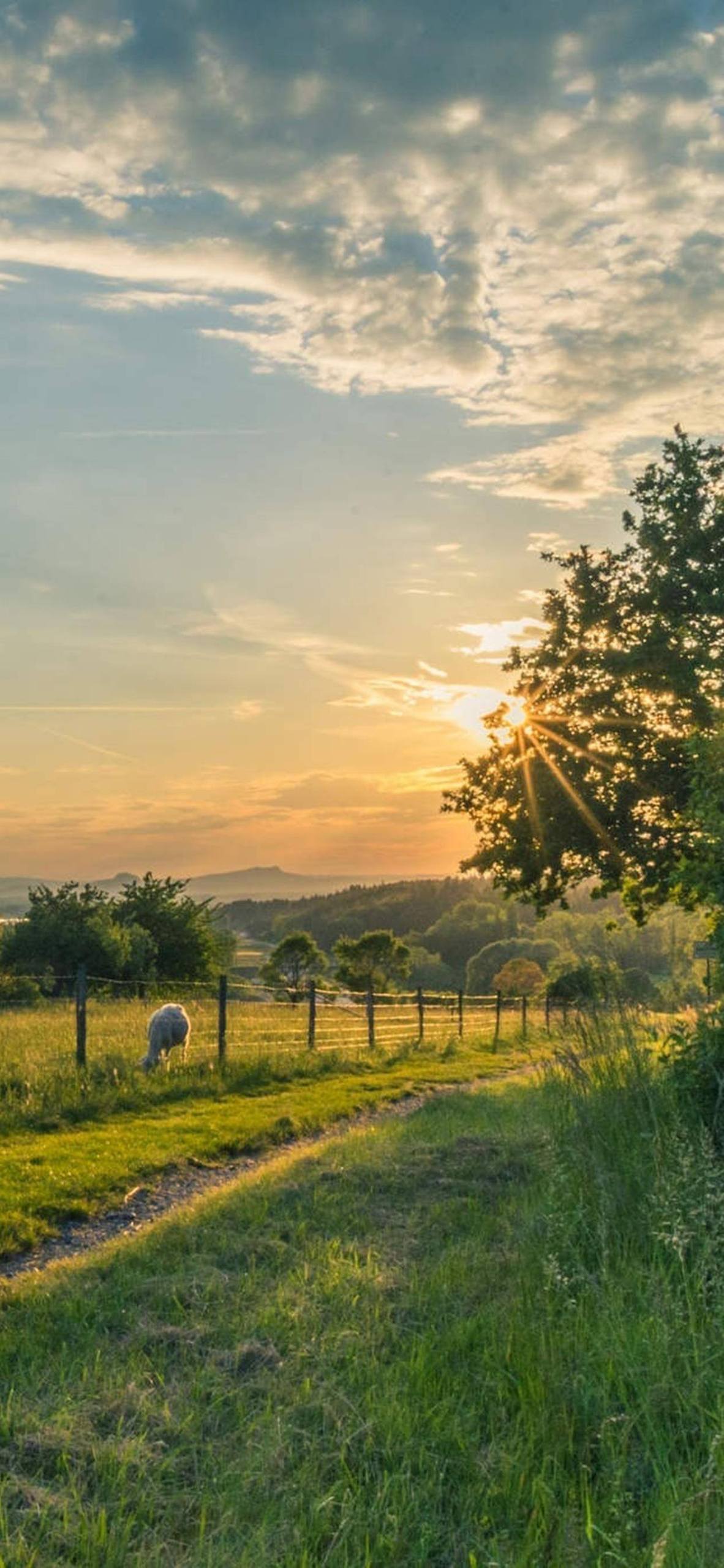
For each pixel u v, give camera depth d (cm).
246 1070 1834
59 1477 447
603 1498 427
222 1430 494
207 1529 419
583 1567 384
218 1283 682
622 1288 579
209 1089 1678
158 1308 650
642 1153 707
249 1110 1527
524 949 8188
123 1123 1383
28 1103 1383
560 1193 720
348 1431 476
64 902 4081
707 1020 779
